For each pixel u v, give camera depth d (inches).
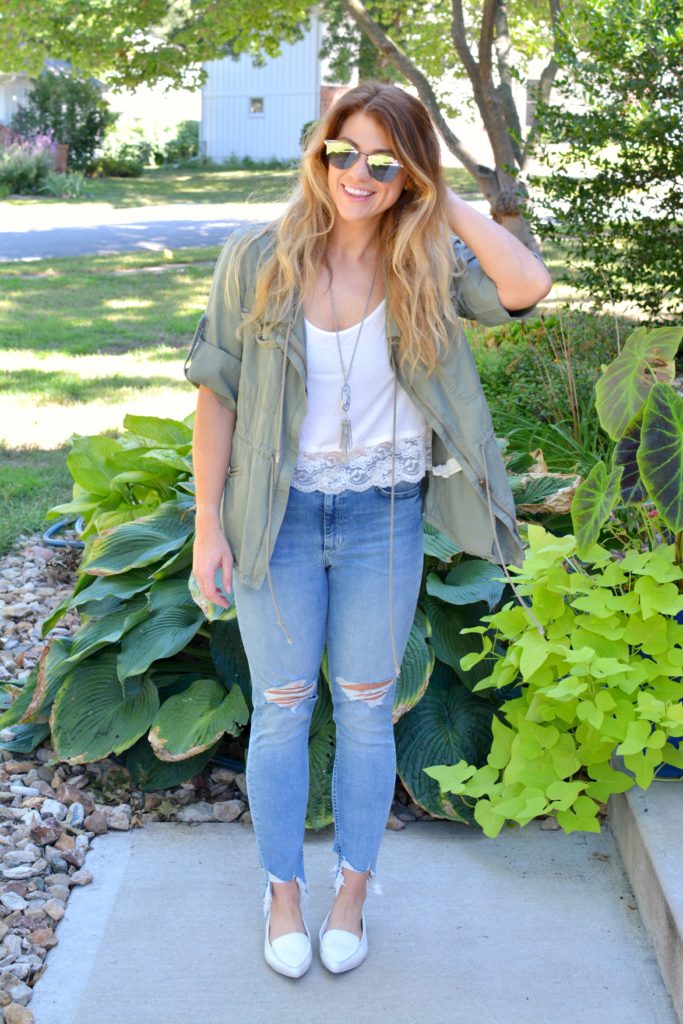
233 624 127.6
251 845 114.0
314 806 115.3
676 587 111.0
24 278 516.7
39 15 407.8
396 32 470.6
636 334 118.6
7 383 313.1
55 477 231.9
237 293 82.7
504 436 198.5
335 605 89.7
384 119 77.4
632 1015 89.9
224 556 88.8
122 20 414.6
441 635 129.3
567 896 105.4
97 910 103.1
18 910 101.6
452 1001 91.4
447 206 81.7
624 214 284.8
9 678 149.8
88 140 1195.3
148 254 604.4
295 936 94.6
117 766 125.9
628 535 141.0
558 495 142.1
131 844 113.9
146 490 164.1
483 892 106.0
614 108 274.5
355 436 84.6
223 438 87.6
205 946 98.1
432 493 92.2
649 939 98.8
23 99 1278.3
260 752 92.4
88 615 135.8
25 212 835.4
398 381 84.3
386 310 82.4
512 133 306.8
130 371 332.2
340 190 78.9
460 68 477.7
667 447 103.8
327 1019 89.3
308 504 85.5
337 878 97.3
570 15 303.6
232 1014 89.8
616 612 114.8
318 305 82.0
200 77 448.1
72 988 92.7
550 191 289.7
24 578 185.0
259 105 1320.1
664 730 108.5
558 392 218.5
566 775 110.6
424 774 119.0
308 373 82.8
